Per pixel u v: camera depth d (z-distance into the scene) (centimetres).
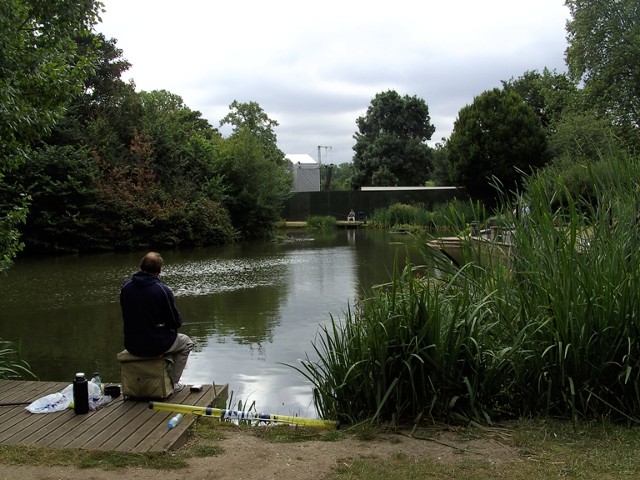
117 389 498
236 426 437
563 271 429
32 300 1141
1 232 682
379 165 5378
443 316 448
